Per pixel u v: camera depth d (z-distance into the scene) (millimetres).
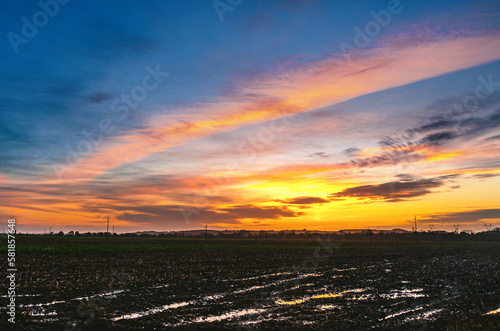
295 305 14617
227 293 16844
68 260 30750
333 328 11477
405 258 40250
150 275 22250
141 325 11312
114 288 17484
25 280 19203
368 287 19469
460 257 42406
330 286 19531
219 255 40156
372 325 11898
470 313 13023
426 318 12844
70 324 11180
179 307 13836
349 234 163500
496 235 124688
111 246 46812
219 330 11039
